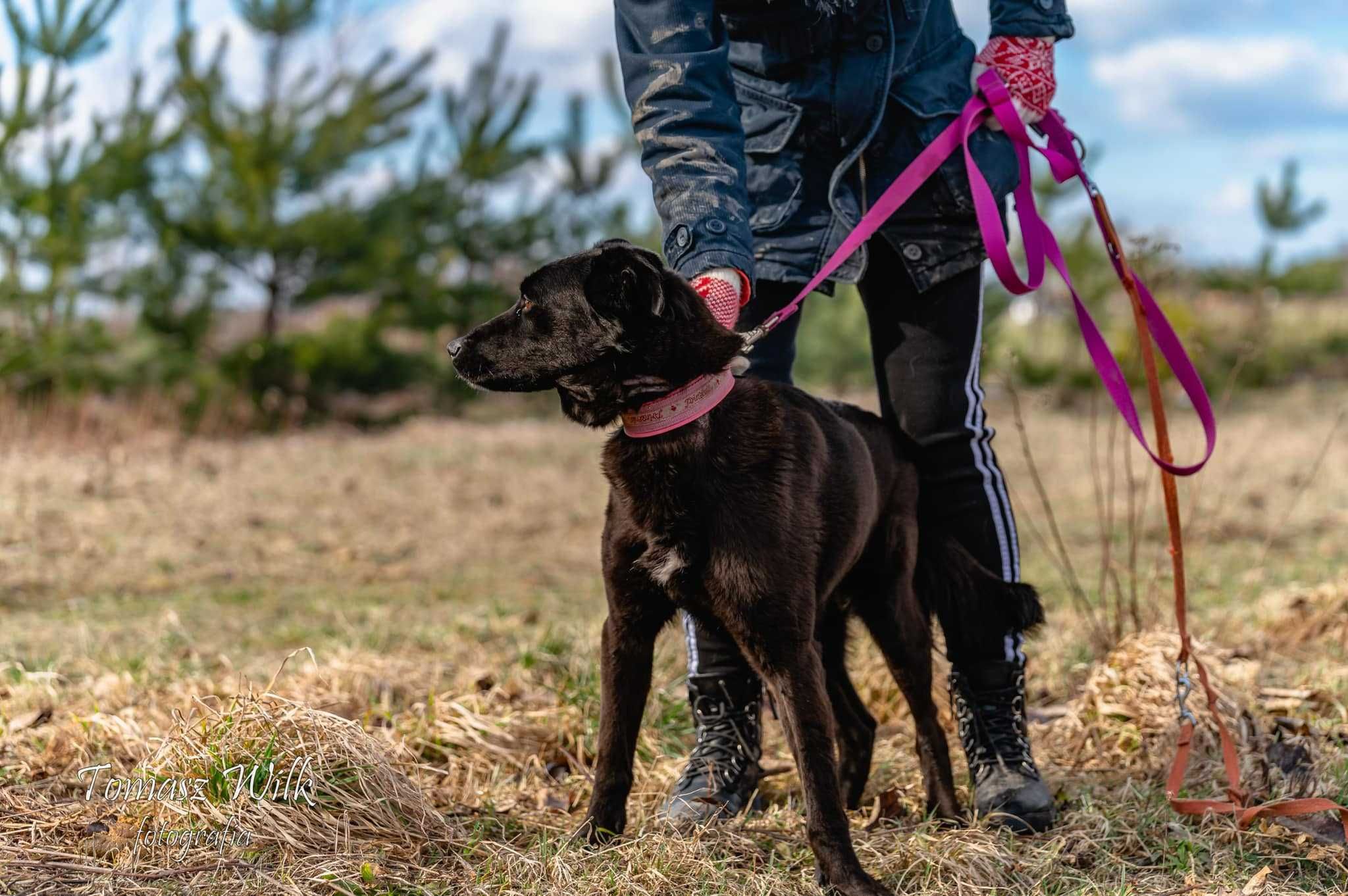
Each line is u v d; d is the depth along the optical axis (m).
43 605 5.46
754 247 3.01
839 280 3.01
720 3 2.98
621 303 2.54
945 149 2.94
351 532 7.68
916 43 3.03
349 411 14.96
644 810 3.04
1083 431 12.69
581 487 9.71
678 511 2.55
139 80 12.91
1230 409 14.98
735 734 3.08
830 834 2.49
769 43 3.00
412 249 14.49
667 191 2.74
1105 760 3.43
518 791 3.16
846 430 2.89
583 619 5.17
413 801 2.73
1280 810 2.69
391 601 5.71
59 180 12.21
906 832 2.86
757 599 2.53
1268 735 3.30
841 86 2.96
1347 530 7.46
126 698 3.73
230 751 2.75
